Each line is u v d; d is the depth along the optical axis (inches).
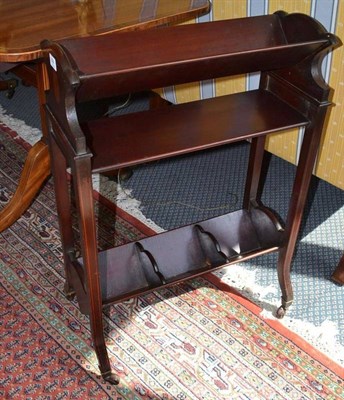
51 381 59.8
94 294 54.4
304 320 66.7
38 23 59.1
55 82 45.8
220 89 87.0
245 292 70.1
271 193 87.0
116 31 58.2
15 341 63.8
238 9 77.0
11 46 53.6
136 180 89.2
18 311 67.4
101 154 48.1
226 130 52.2
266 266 73.8
